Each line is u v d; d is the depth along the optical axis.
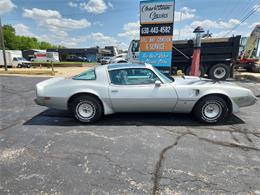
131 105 4.11
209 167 2.62
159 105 4.09
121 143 3.34
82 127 4.06
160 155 2.94
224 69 11.39
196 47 9.37
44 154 2.99
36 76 15.30
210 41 11.07
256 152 3.02
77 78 4.27
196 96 4.00
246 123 4.24
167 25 9.20
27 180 2.38
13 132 3.84
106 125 4.15
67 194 2.15
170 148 3.15
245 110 5.20
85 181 2.36
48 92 4.13
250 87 9.08
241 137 3.56
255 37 13.66
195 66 9.54
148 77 4.10
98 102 4.15
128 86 4.04
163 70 9.62
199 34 9.22
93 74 4.20
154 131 3.83
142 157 2.88
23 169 2.60
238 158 2.85
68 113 5.02
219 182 2.32
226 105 4.10
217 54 11.22
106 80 4.10
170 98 4.02
